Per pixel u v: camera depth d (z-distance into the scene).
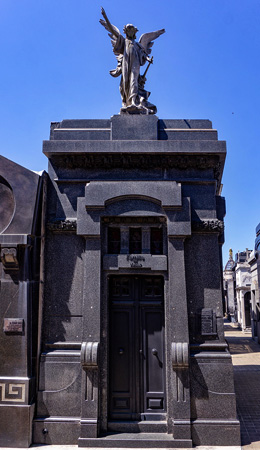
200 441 6.19
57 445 6.24
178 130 7.48
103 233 7.10
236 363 14.65
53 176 7.38
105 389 6.54
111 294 7.11
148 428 6.46
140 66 8.24
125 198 7.04
